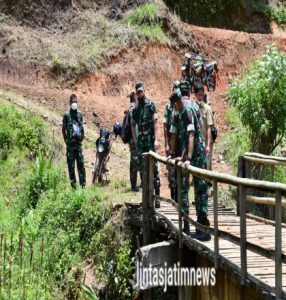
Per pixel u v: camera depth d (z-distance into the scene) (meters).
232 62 29.70
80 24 28.08
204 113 12.81
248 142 19.98
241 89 16.66
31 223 15.27
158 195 12.47
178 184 10.62
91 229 14.40
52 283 13.31
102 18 28.59
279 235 7.50
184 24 30.52
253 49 31.05
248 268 8.91
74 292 13.20
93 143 20.33
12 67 25.08
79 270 13.63
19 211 16.41
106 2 29.59
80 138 15.95
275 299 7.57
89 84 25.73
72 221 14.87
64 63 25.83
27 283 12.95
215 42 30.19
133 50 27.33
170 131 10.82
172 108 11.54
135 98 14.99
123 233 13.49
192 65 24.59
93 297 12.84
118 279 12.91
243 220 8.42
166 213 12.16
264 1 36.53
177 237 11.05
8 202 17.00
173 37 29.08
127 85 26.25
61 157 19.16
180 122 10.46
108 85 26.00
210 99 25.09
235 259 9.39
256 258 9.49
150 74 26.98
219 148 21.11
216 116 23.73
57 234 14.72
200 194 10.43
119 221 13.70
